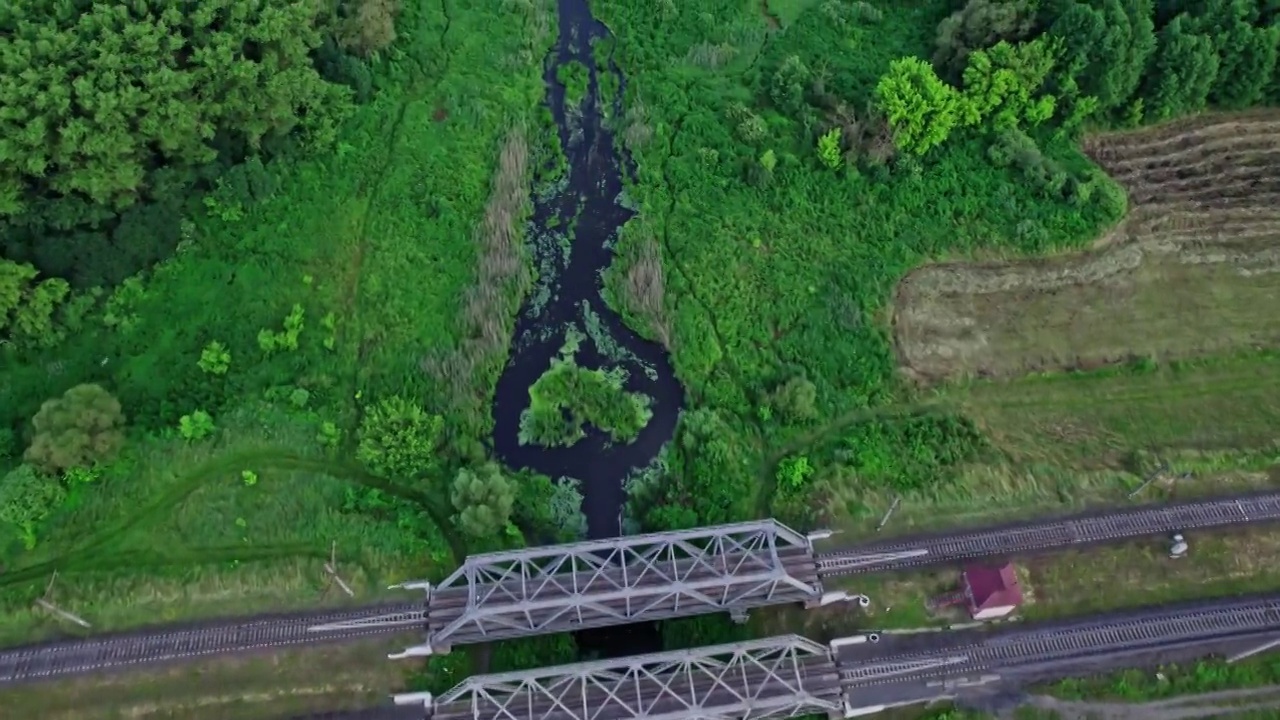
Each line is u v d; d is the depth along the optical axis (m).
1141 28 62.28
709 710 43.75
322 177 62.88
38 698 45.25
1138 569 50.19
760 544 49.91
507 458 55.41
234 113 56.84
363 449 51.72
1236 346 58.53
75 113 49.47
